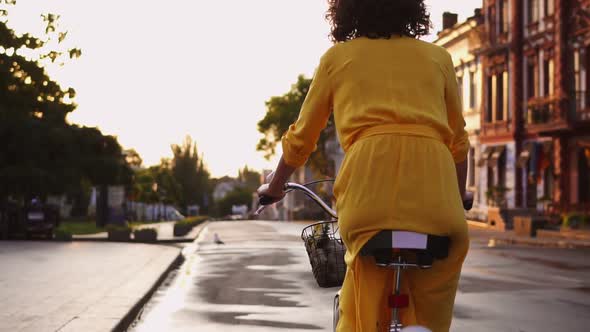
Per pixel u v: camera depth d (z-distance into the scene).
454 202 2.54
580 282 13.06
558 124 33.59
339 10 2.79
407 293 2.63
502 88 41.94
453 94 2.76
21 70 16.31
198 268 16.55
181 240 31.34
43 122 40.72
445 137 2.65
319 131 2.80
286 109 73.12
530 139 38.94
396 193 2.50
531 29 38.62
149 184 99.25
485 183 43.31
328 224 3.15
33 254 20.33
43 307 8.78
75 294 10.21
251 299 10.74
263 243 27.44
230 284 12.88
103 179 43.97
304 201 93.31
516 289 11.96
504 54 41.12
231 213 162.38
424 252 2.53
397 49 2.66
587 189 34.03
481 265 16.75
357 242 2.54
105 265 15.95
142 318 8.93
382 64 2.63
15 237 32.88
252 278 13.91
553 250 22.23
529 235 30.95
